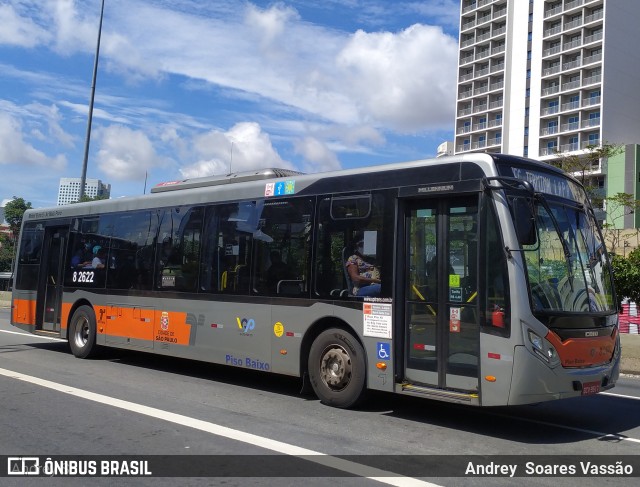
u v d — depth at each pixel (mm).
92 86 24938
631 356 14758
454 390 7223
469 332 7148
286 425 7328
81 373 10758
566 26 89062
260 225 9523
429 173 7672
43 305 13797
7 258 72688
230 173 10688
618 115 84250
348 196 8453
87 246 12789
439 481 5441
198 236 10469
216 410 8055
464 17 104750
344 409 8305
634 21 86062
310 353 8609
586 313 7285
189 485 5258
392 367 7699
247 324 9438
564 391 6848
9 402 8258
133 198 11945
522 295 6742
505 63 96500
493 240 6996
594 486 5418
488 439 6965
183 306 10477
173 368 11688
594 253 7961
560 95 89000
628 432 7469
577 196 8133
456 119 105000
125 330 11594
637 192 75062
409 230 7883
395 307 7785
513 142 95312
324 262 8586
